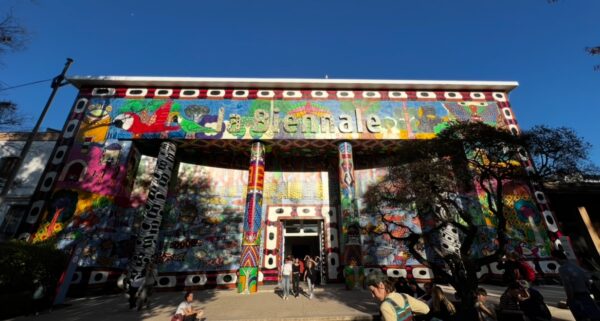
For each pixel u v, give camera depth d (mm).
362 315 10352
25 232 17234
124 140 20203
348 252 18000
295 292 14672
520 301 7172
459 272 10078
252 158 20234
